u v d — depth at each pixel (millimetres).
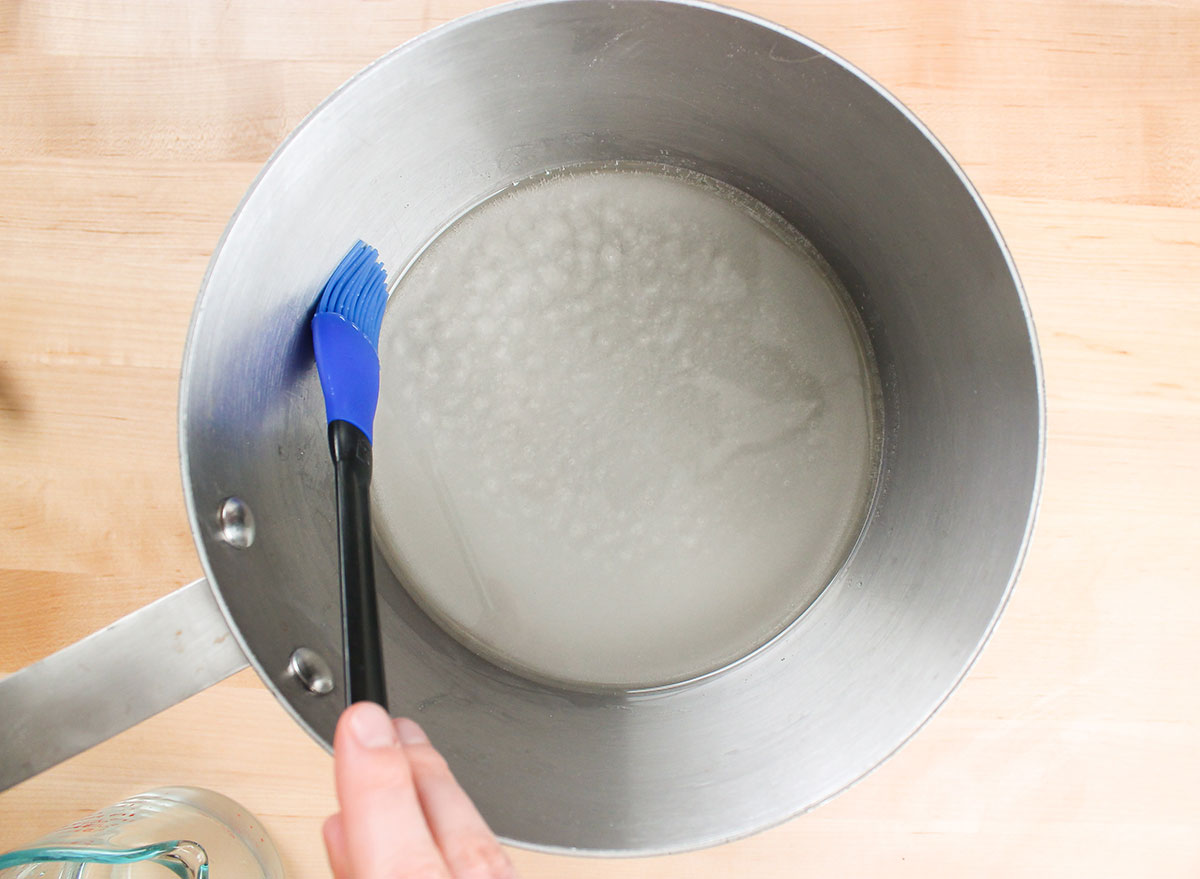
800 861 326
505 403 330
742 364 337
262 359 280
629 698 324
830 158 307
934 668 288
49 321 320
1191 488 328
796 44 275
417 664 302
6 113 319
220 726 320
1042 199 327
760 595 331
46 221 319
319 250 292
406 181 308
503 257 336
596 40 288
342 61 320
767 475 334
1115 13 327
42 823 317
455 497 326
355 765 205
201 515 252
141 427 320
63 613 317
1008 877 327
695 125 319
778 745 303
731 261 341
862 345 343
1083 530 329
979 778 327
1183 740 327
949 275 295
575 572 328
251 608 262
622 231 340
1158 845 326
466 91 292
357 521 271
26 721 250
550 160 335
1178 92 328
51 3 320
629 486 331
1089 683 328
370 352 299
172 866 280
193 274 321
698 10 272
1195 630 328
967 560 292
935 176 282
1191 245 327
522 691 317
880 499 334
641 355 334
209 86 320
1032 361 272
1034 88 326
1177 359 328
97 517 319
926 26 325
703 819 281
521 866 322
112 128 319
